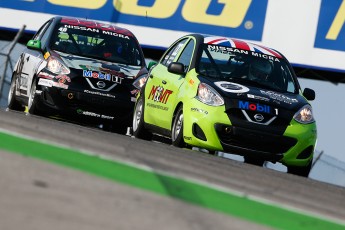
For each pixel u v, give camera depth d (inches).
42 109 1803.6
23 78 1940.2
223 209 761.6
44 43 1915.6
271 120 1481.3
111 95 1796.3
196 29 2738.7
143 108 1711.4
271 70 1612.9
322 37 2704.2
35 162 821.2
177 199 765.9
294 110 1508.4
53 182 729.6
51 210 624.7
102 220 618.2
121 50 1921.8
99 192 725.3
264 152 1478.8
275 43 2711.6
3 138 984.3
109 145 1126.4
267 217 763.4
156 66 1745.8
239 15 2719.0
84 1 2783.0
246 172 1172.5
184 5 2741.1
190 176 938.7
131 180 826.2
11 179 711.1
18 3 2795.3
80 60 1836.9
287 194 960.9
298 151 1494.8
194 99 1497.3
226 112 1471.5
